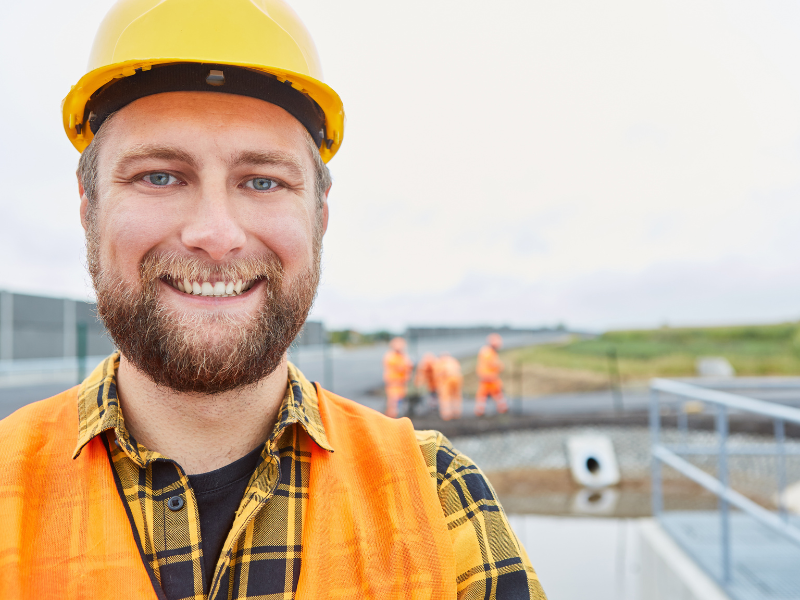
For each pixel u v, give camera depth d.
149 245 0.78
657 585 4.09
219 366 0.77
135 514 0.74
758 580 3.26
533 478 8.41
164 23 0.81
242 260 0.79
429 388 11.32
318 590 0.71
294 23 0.92
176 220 0.78
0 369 11.96
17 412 0.83
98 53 0.84
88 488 0.74
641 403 12.98
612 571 5.17
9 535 0.67
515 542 0.87
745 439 9.37
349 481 0.82
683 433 4.71
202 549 0.75
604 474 8.09
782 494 3.95
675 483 8.09
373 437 0.89
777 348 32.09
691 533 4.10
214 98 0.80
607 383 18.72
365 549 0.76
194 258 0.77
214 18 0.82
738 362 27.36
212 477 0.79
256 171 0.82
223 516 0.78
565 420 10.09
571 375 20.86
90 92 0.87
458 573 0.81
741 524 4.27
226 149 0.79
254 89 0.82
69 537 0.70
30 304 22.55
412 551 0.77
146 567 0.70
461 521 0.85
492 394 10.71
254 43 0.83
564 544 5.89
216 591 0.71
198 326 0.77
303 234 0.86
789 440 9.24
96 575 0.68
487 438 9.69
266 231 0.82
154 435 0.82
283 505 0.78
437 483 0.87
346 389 15.12
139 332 0.77
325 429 0.88
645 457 9.13
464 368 22.31
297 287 0.86
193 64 0.79
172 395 0.81
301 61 0.88
